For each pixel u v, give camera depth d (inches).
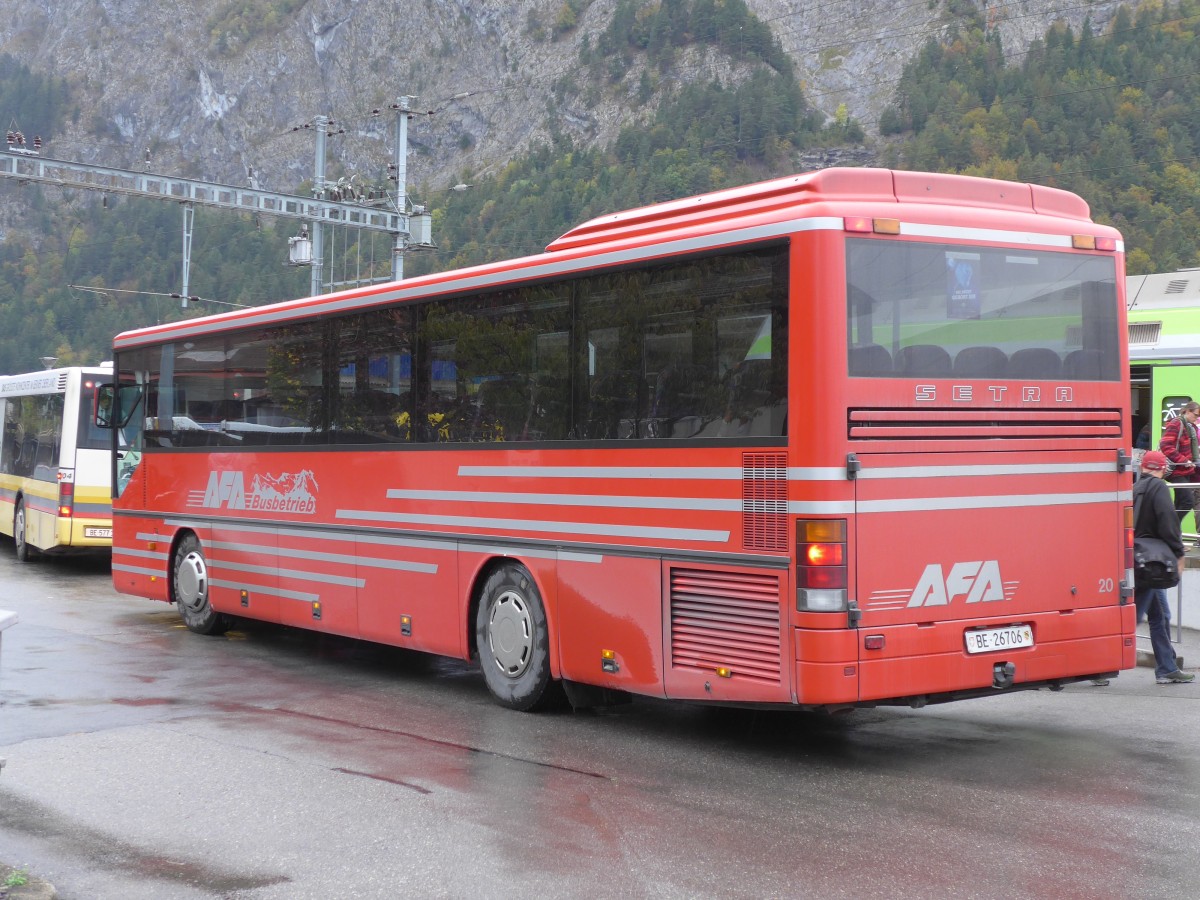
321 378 475.8
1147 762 324.8
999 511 321.7
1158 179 5418.3
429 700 411.5
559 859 244.4
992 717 387.5
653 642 341.1
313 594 479.2
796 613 301.6
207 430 547.5
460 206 4033.0
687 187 5526.6
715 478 323.3
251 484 516.1
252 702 405.7
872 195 316.2
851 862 241.3
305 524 482.6
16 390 918.4
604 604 356.2
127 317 4515.3
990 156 6038.4
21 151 1235.9
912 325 311.3
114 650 511.2
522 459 383.9
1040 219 335.0
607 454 354.6
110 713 385.1
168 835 262.5
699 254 329.4
